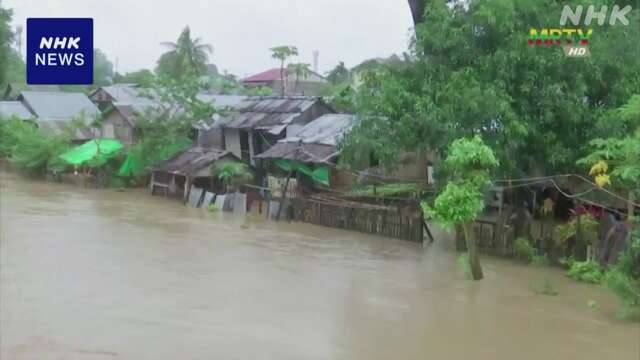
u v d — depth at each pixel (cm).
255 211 3728
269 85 7488
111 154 4906
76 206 3872
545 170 2417
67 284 2058
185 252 2597
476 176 2123
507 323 1745
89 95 6950
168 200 4272
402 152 2698
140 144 4775
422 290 2067
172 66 7269
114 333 1612
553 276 2245
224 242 2833
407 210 2927
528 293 2036
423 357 1501
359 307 1877
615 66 2295
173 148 4719
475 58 2405
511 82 2348
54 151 5228
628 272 1806
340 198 3384
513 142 2294
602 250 2200
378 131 2625
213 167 4075
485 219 2730
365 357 1496
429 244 2831
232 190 3944
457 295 2012
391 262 2469
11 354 1462
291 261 2469
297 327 1692
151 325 1678
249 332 1642
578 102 2292
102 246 2677
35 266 2288
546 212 2620
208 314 1783
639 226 1944
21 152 5372
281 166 3753
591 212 2405
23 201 4025
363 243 2847
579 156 2312
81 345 1526
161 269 2294
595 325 1736
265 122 4269
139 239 2856
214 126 4638
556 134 2356
